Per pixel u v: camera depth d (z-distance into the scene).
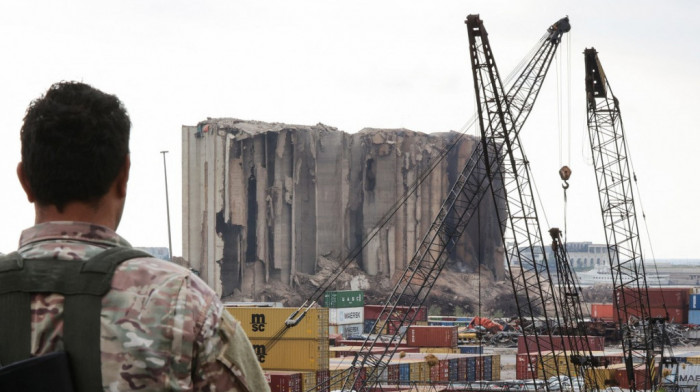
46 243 3.85
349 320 192.50
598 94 90.50
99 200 4.03
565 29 81.94
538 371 113.56
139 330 3.68
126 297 3.72
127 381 3.64
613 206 92.44
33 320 3.67
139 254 3.90
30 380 3.44
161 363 3.66
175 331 3.69
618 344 170.50
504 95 73.38
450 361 111.88
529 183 72.50
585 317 197.12
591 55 89.12
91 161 3.94
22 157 4.00
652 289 189.62
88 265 3.76
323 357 87.56
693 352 146.88
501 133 73.19
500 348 181.50
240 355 3.87
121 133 4.07
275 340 88.69
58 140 3.88
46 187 3.92
